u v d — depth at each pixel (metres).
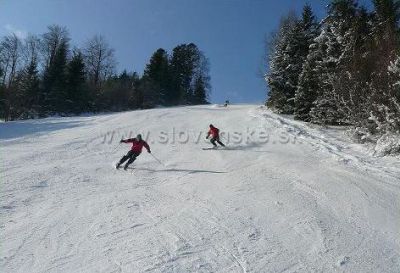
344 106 23.86
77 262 7.35
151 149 20.06
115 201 11.20
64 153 18.53
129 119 30.59
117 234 8.71
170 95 87.00
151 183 13.62
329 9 29.81
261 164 16.52
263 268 7.43
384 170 14.88
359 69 23.16
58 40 70.38
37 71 58.09
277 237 8.91
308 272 7.39
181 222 9.59
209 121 28.50
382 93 19.88
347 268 7.63
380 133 19.38
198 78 101.69
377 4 27.23
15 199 10.98
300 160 17.02
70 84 59.62
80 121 31.39
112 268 7.15
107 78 77.50
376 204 11.28
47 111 56.66
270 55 51.53
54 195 11.62
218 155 18.56
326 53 28.58
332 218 10.19
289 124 26.56
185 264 7.41
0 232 8.61
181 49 99.81
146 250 7.93
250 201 11.41
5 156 17.27
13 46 67.44
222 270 7.26
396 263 7.97
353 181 13.49
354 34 26.33
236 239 8.69
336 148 19.22
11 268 7.05
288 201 11.41
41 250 7.81
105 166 16.16
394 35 22.25
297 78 35.53
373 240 8.98
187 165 16.59
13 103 50.88
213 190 12.64
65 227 9.04
